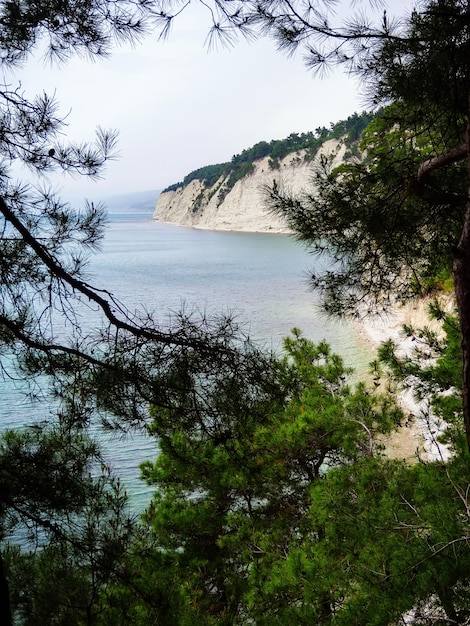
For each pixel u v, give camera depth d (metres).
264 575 7.08
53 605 3.59
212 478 8.37
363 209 4.80
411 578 4.22
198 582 8.20
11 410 18.84
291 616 5.61
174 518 8.30
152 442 19.80
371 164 5.08
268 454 8.26
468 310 3.08
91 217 3.77
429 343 6.60
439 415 6.56
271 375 3.76
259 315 46.66
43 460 3.84
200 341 3.62
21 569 3.81
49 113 3.50
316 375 9.93
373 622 4.21
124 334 3.66
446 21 3.56
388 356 6.66
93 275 4.11
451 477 5.16
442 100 4.17
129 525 4.41
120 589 4.36
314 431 8.27
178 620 4.70
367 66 3.97
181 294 59.97
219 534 8.78
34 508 3.76
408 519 5.00
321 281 5.39
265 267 88.44
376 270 5.18
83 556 3.96
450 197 4.57
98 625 3.79
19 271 3.72
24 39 3.57
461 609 4.08
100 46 3.57
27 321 3.88
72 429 3.95
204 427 3.74
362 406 8.40
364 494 5.87
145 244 142.88
